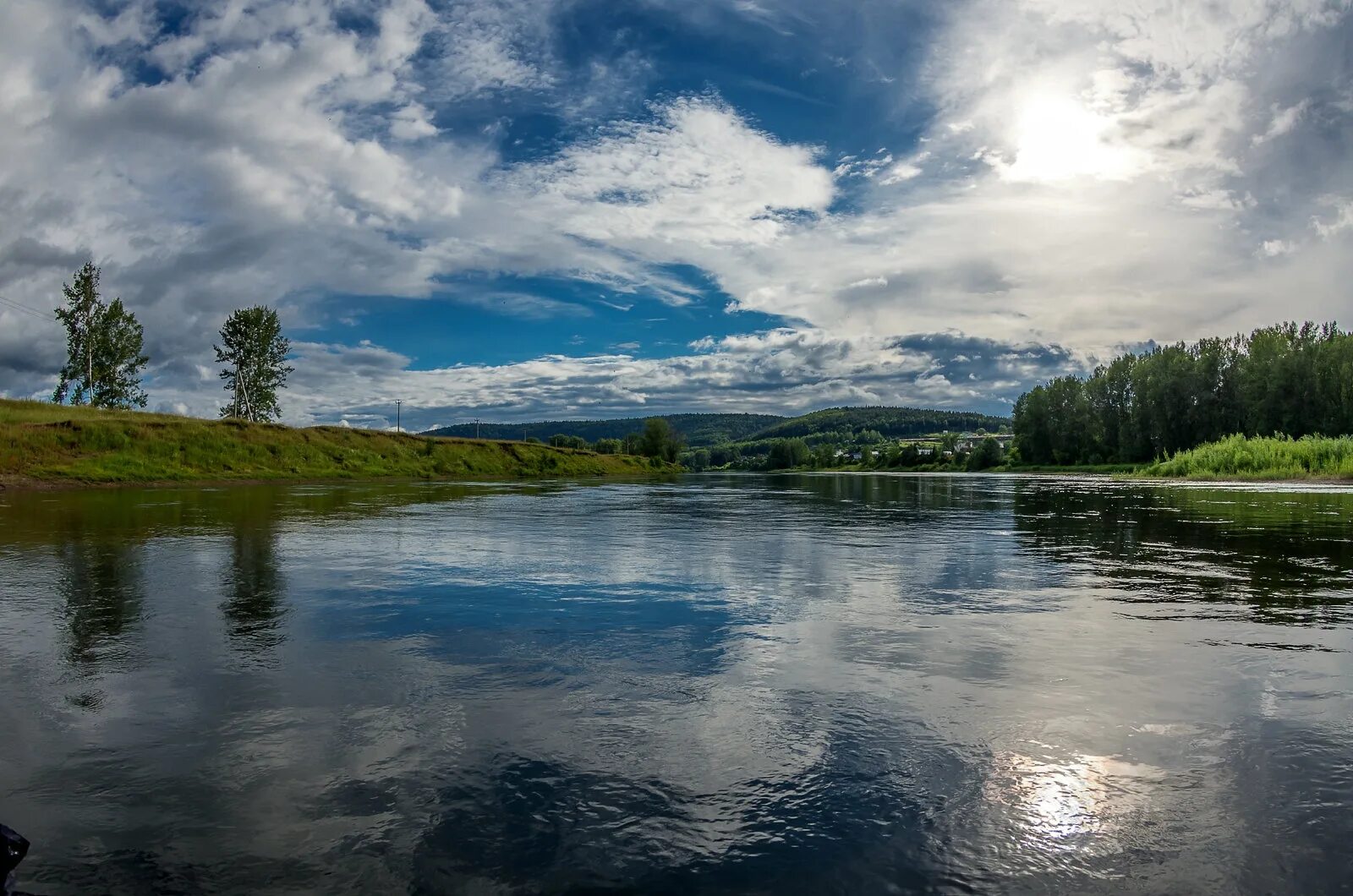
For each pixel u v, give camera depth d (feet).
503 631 19.43
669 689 14.62
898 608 22.41
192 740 12.02
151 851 8.77
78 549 36.11
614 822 9.43
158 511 63.05
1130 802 9.86
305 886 8.07
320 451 177.47
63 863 8.50
